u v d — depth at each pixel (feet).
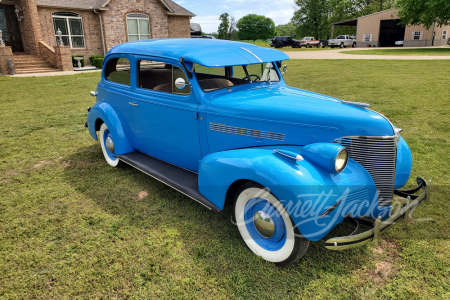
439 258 8.72
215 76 12.23
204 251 9.27
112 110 14.58
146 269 8.62
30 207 11.96
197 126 11.05
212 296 7.70
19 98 34.27
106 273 8.49
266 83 12.86
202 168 9.70
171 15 78.89
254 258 8.93
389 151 8.66
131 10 71.20
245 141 10.04
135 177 14.56
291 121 9.26
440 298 7.46
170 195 12.75
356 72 49.57
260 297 7.64
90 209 11.75
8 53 55.52
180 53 10.91
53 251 9.42
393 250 9.14
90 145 19.27
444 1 96.32
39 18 62.64
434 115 22.56
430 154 15.70
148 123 12.90
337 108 9.34
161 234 10.14
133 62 12.95
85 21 67.82
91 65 69.56
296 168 7.90
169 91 12.13
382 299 7.52
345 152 8.12
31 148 18.72
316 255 9.04
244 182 9.06
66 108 29.45
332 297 7.60
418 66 54.44
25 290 7.95
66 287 8.05
